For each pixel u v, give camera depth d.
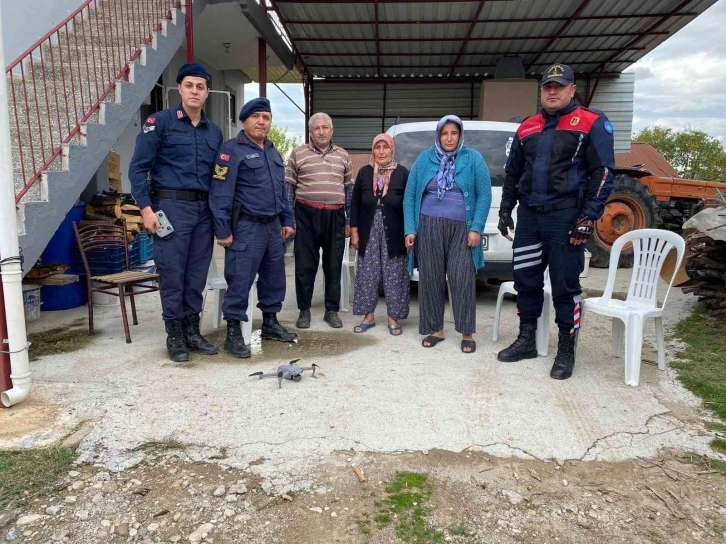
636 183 7.03
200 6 7.14
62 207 4.16
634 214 7.14
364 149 12.14
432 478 2.19
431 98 11.93
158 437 2.46
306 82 11.56
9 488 2.07
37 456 2.28
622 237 3.44
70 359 3.48
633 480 2.18
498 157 4.75
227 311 3.54
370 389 3.01
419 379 3.16
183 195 3.32
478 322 4.49
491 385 3.08
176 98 9.80
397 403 2.83
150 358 3.51
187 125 3.31
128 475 2.19
